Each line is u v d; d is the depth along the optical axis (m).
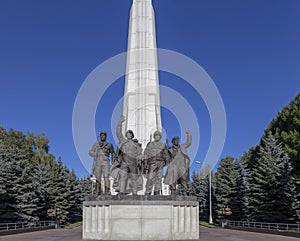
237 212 52.88
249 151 62.62
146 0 28.55
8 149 42.16
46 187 49.47
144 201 17.91
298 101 49.53
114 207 17.88
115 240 17.73
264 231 34.72
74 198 60.88
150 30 28.11
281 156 43.62
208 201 66.50
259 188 40.38
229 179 54.44
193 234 18.50
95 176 19.52
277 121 51.56
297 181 42.69
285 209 39.03
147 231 17.78
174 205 18.17
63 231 36.72
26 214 41.50
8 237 26.02
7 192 39.38
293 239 24.23
